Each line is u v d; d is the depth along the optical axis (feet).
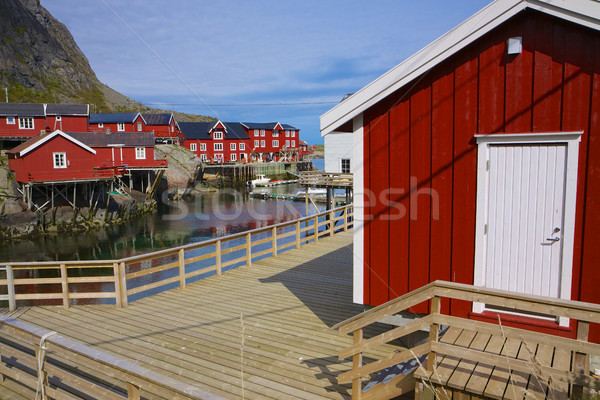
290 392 14.99
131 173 144.36
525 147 15.30
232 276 31.01
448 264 16.84
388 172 17.92
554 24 14.49
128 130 170.40
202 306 24.50
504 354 11.91
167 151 163.94
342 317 22.43
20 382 15.48
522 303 10.53
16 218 94.53
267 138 222.28
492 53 15.56
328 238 45.96
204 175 188.03
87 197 113.09
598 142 14.06
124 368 10.02
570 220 14.62
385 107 17.80
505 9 14.83
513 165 15.55
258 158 219.41
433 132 16.84
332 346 18.83
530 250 15.46
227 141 209.77
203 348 18.74
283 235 38.52
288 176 208.74
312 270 32.40
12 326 13.47
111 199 114.62
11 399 14.39
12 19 286.66
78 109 143.33
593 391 10.29
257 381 15.80
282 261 35.50
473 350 11.00
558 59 14.51
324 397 14.65
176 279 27.91
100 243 88.33
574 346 9.93
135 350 18.60
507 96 15.39
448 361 12.12
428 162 17.02
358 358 13.41
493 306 16.37
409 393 14.78
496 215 15.92
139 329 21.06
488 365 11.82
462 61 16.12
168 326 21.42
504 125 15.49
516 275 15.72
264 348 18.70
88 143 134.10
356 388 13.53
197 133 204.33
